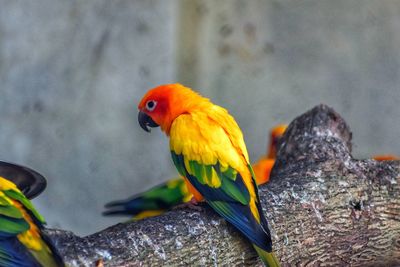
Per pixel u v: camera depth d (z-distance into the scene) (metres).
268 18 14.53
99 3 13.46
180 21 13.98
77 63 13.50
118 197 13.81
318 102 14.67
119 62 13.59
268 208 7.32
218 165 7.41
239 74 14.52
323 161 7.97
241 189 7.22
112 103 13.66
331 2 14.52
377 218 7.73
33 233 5.95
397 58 14.58
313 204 7.50
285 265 7.27
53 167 13.60
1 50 13.30
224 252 6.97
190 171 7.50
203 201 7.46
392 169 7.93
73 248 6.20
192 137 7.59
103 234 6.49
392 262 7.92
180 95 8.04
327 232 7.49
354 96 14.70
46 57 13.43
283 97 14.66
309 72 14.64
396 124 14.74
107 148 13.74
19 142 13.44
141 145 13.82
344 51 14.60
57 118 13.55
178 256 6.68
